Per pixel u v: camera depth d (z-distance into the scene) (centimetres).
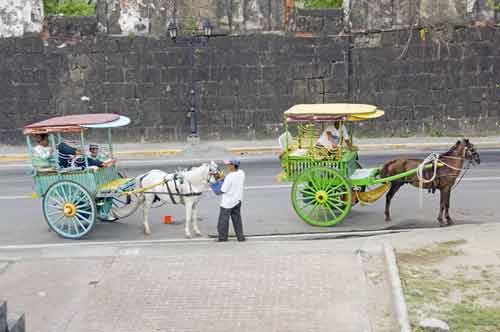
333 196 1480
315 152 1497
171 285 1118
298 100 2898
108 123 1458
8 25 2798
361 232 1448
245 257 1244
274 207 1691
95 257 1276
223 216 1364
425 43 2884
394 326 936
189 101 2878
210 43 2850
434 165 1445
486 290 1019
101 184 1466
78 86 2844
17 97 2831
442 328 874
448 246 1247
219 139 2902
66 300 1078
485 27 2880
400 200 1750
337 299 1036
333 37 2870
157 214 1658
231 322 970
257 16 2852
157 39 2838
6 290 1127
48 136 1584
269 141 2875
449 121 2930
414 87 2908
